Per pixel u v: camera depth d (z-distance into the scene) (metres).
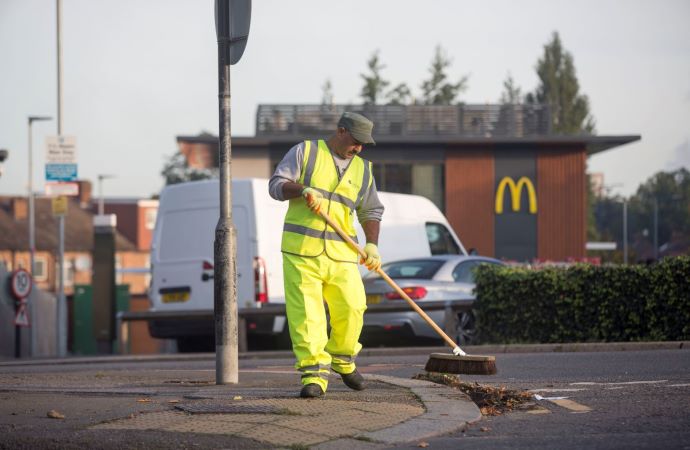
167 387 17.72
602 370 20.86
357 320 15.90
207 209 36.88
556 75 182.12
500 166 80.56
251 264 35.53
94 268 53.88
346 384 16.31
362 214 16.48
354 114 15.75
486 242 80.19
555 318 31.17
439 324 34.09
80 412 13.95
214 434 12.01
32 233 94.19
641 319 29.97
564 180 80.50
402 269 35.47
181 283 37.19
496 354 27.75
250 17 18.64
